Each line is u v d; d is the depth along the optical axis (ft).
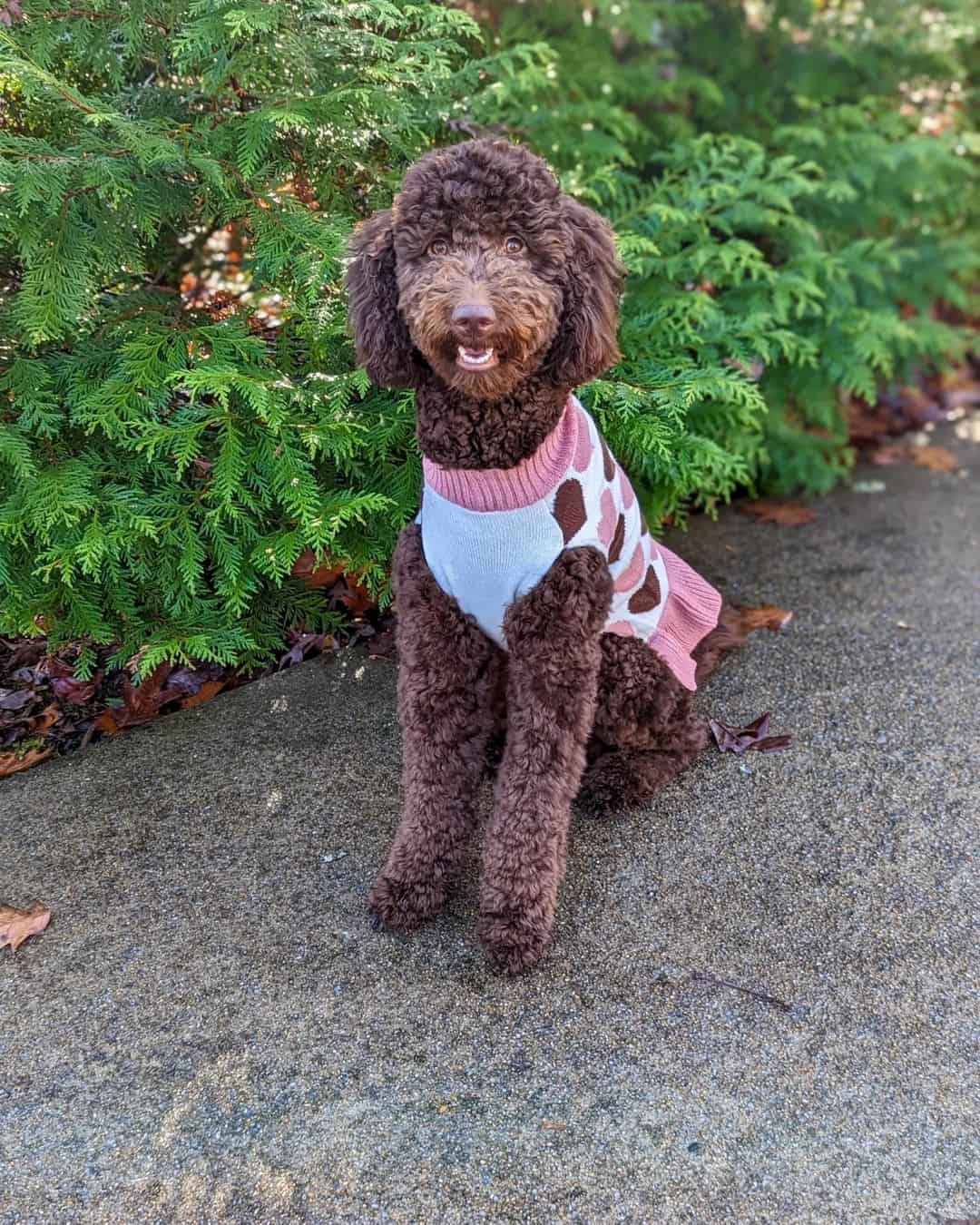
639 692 8.36
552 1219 5.62
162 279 11.50
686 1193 5.74
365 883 8.07
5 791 9.06
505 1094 6.33
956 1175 5.82
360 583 10.35
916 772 9.19
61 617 9.41
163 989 7.13
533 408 6.64
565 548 6.91
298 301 9.23
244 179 8.88
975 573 12.69
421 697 7.48
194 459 9.25
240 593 9.23
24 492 8.52
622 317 11.21
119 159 8.25
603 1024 6.81
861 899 7.81
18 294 8.42
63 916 7.74
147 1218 5.67
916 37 15.79
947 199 16.46
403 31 10.41
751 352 12.32
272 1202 5.74
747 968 7.22
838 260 12.94
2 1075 6.49
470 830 8.04
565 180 11.12
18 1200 5.75
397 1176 5.86
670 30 15.76
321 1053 6.64
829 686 10.46
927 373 18.26
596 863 8.20
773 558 13.21
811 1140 6.03
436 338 6.12
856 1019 6.81
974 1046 6.61
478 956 7.38
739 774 9.21
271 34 8.59
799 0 15.28
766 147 15.37
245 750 9.55
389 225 6.79
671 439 10.03
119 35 9.31
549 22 14.01
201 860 8.28
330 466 9.77
